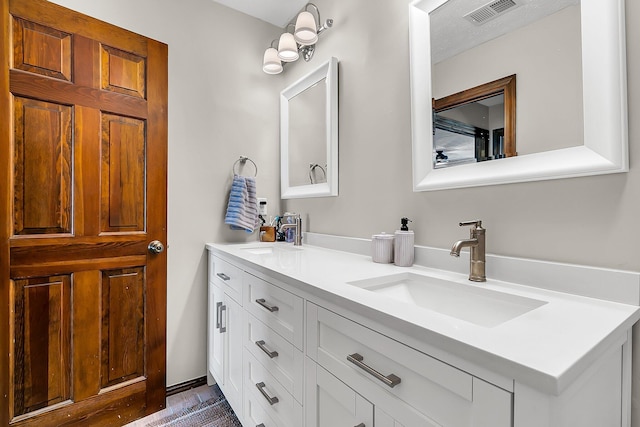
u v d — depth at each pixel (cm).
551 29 91
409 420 63
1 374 123
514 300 84
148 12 175
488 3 107
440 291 101
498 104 103
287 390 105
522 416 47
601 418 61
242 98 208
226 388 157
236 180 197
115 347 150
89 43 144
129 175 155
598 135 81
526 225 96
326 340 87
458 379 55
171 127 181
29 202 130
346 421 80
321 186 180
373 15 150
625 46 78
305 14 165
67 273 138
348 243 160
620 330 63
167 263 179
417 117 126
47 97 133
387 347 68
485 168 105
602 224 81
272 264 125
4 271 124
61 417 135
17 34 128
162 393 164
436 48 122
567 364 46
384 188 143
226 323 160
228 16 203
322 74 179
